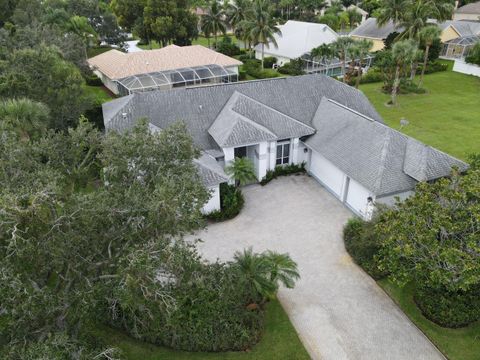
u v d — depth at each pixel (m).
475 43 75.06
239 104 35.41
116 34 82.19
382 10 75.56
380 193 27.14
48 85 35.19
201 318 19.22
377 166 28.52
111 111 36.91
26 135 27.95
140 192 16.70
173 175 18.95
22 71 33.72
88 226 14.71
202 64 59.81
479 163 23.66
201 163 29.05
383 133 30.20
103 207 14.84
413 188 27.95
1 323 15.13
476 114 51.50
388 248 20.80
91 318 16.89
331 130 34.53
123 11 83.50
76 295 14.27
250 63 72.69
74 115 37.16
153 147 19.77
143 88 52.62
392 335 20.62
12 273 13.05
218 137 33.12
